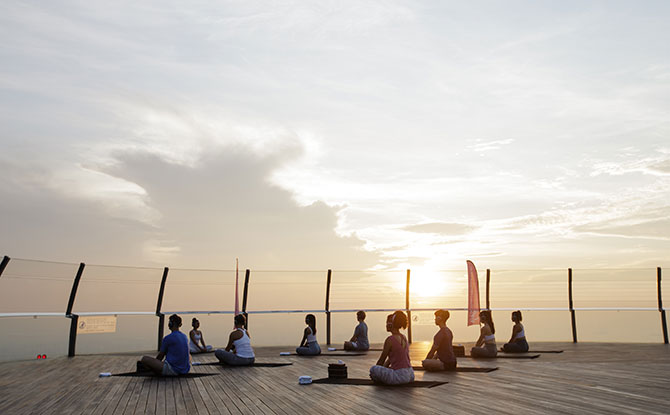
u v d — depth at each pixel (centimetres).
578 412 541
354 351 1427
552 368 973
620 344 1666
